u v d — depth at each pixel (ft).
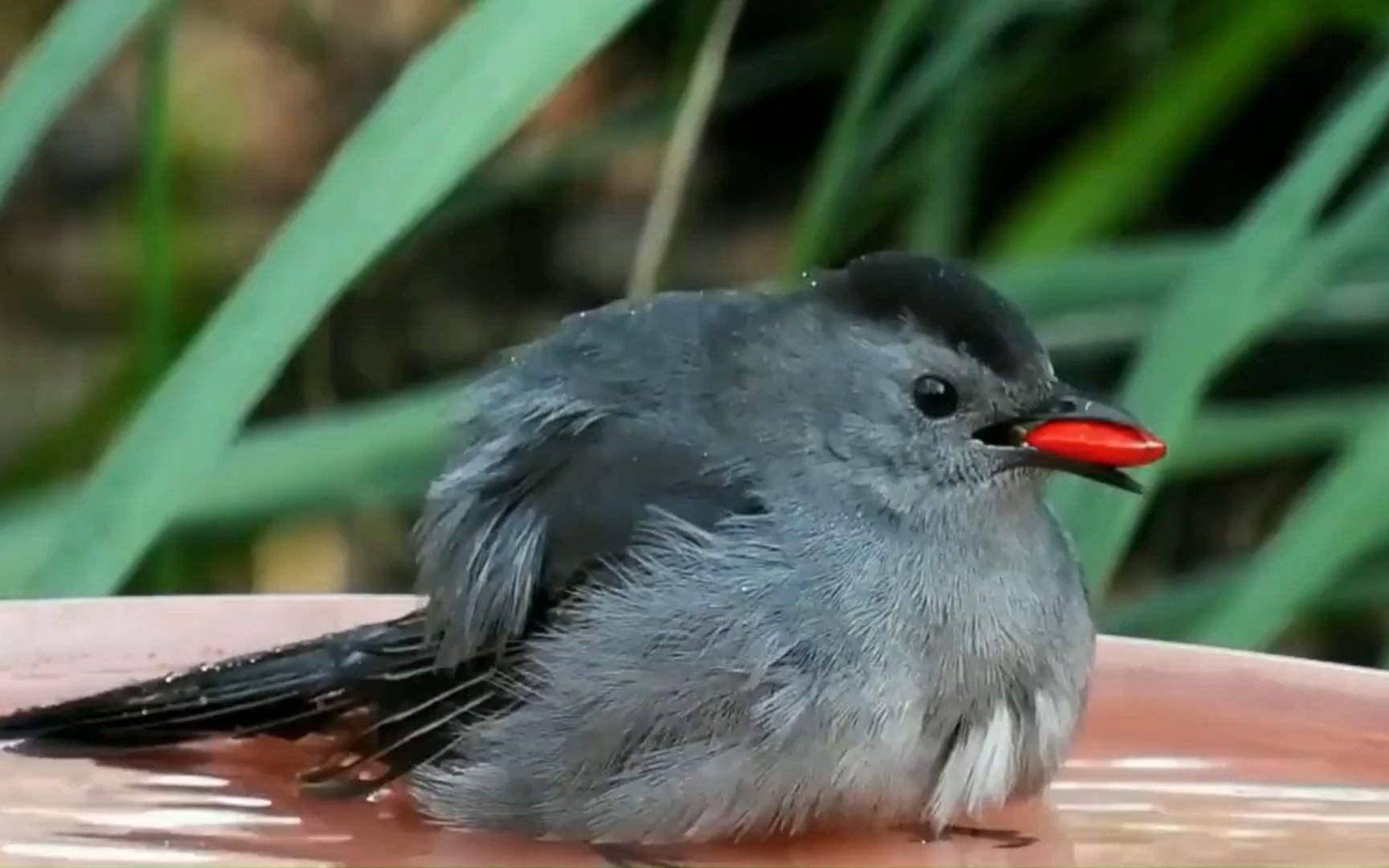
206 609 8.06
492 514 7.91
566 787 7.84
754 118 10.27
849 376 7.88
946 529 7.87
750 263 10.28
